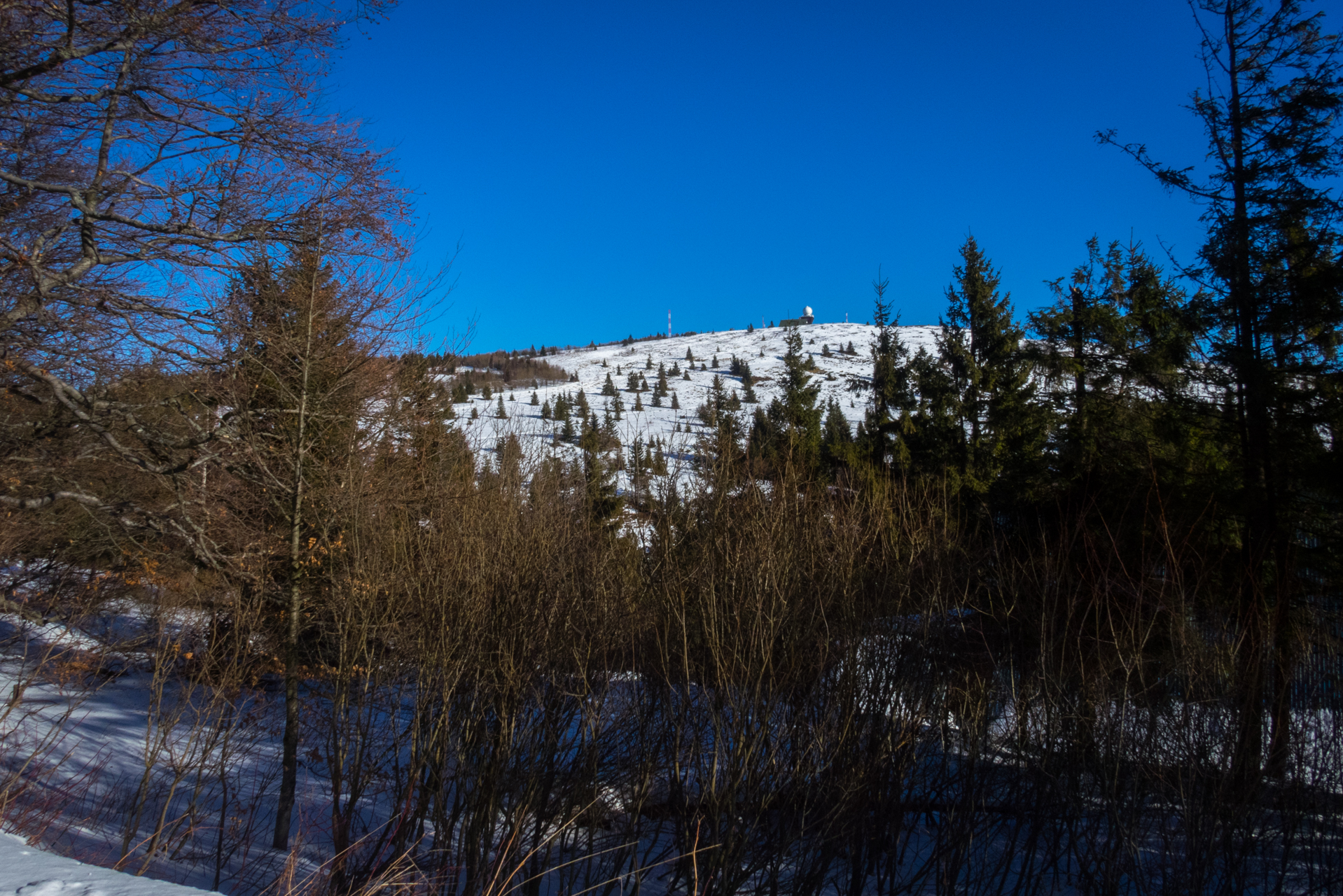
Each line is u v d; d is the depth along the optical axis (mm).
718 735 6207
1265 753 6398
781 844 6219
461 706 6867
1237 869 6016
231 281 8875
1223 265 8781
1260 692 6207
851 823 6449
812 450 15031
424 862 6816
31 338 8625
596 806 6656
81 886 2703
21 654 9562
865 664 6809
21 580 10523
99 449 9633
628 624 7344
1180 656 6355
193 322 8820
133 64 8492
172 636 8055
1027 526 10461
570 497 9664
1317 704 6418
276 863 6703
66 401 8516
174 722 6719
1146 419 9875
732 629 6605
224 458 8719
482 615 6887
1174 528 7820
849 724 6395
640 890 6730
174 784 6383
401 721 7973
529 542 7672
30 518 10055
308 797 8195
